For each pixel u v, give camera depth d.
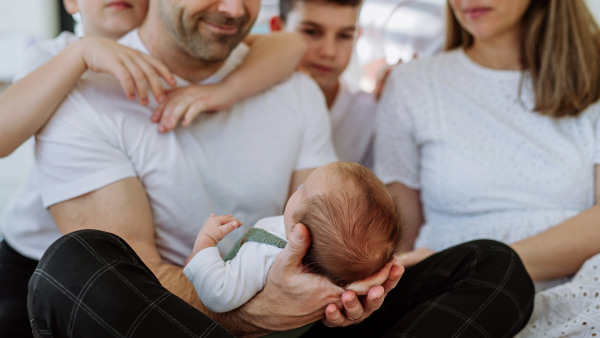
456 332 0.92
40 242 1.32
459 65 1.63
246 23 1.20
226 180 1.26
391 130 1.69
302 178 1.40
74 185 1.07
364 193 0.88
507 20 1.47
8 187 2.71
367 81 2.28
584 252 1.27
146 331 0.75
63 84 1.06
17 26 2.91
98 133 1.11
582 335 1.04
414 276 1.09
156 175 1.17
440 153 1.57
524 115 1.51
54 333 0.76
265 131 1.34
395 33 2.16
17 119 1.03
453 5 1.57
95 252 0.78
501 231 1.43
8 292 1.25
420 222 1.72
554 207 1.43
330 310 0.85
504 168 1.47
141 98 1.10
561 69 1.43
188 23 1.13
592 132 1.43
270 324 0.92
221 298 0.89
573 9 1.44
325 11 1.75
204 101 1.18
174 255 1.22
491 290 0.98
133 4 1.33
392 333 0.93
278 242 0.92
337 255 0.85
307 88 1.46
